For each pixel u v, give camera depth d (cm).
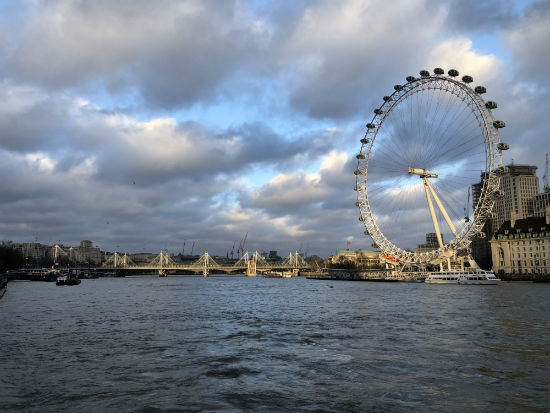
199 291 17300
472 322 6275
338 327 6041
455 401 2762
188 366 3762
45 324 6612
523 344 4547
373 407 2666
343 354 4181
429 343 4662
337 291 16388
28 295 14400
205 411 2612
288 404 2731
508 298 10831
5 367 3747
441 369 3547
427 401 2767
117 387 3133
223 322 6812
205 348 4581
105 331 5847
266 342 4919
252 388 3083
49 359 4062
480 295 12131
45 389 3092
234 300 11900
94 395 2950
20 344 4850
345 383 3183
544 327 5703
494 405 2684
